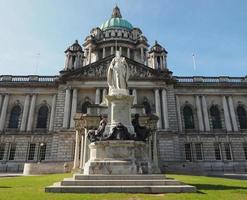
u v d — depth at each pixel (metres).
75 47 68.75
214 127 66.25
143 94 63.31
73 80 61.62
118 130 16.30
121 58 20.05
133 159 15.16
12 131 61.94
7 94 65.62
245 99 69.00
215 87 68.44
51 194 11.46
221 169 60.22
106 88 61.03
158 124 58.38
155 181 12.95
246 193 12.51
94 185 12.65
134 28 94.12
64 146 54.94
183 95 68.00
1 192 12.94
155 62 68.12
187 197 10.59
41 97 66.31
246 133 64.56
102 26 98.25
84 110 61.00
